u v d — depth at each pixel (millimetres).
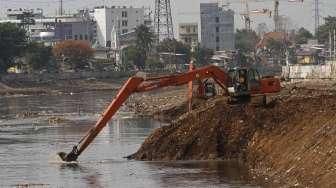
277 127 86625
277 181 72438
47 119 167500
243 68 94188
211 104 99312
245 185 71938
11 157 99062
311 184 67438
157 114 162125
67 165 90250
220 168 82438
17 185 77125
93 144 110125
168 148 90812
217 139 89125
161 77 93688
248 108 91062
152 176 79875
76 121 159625
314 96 94688
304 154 73938
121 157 94875
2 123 159875
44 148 108688
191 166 84938
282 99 95125
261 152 83188
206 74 94688
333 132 73438
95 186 75625
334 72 197125
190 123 91750
